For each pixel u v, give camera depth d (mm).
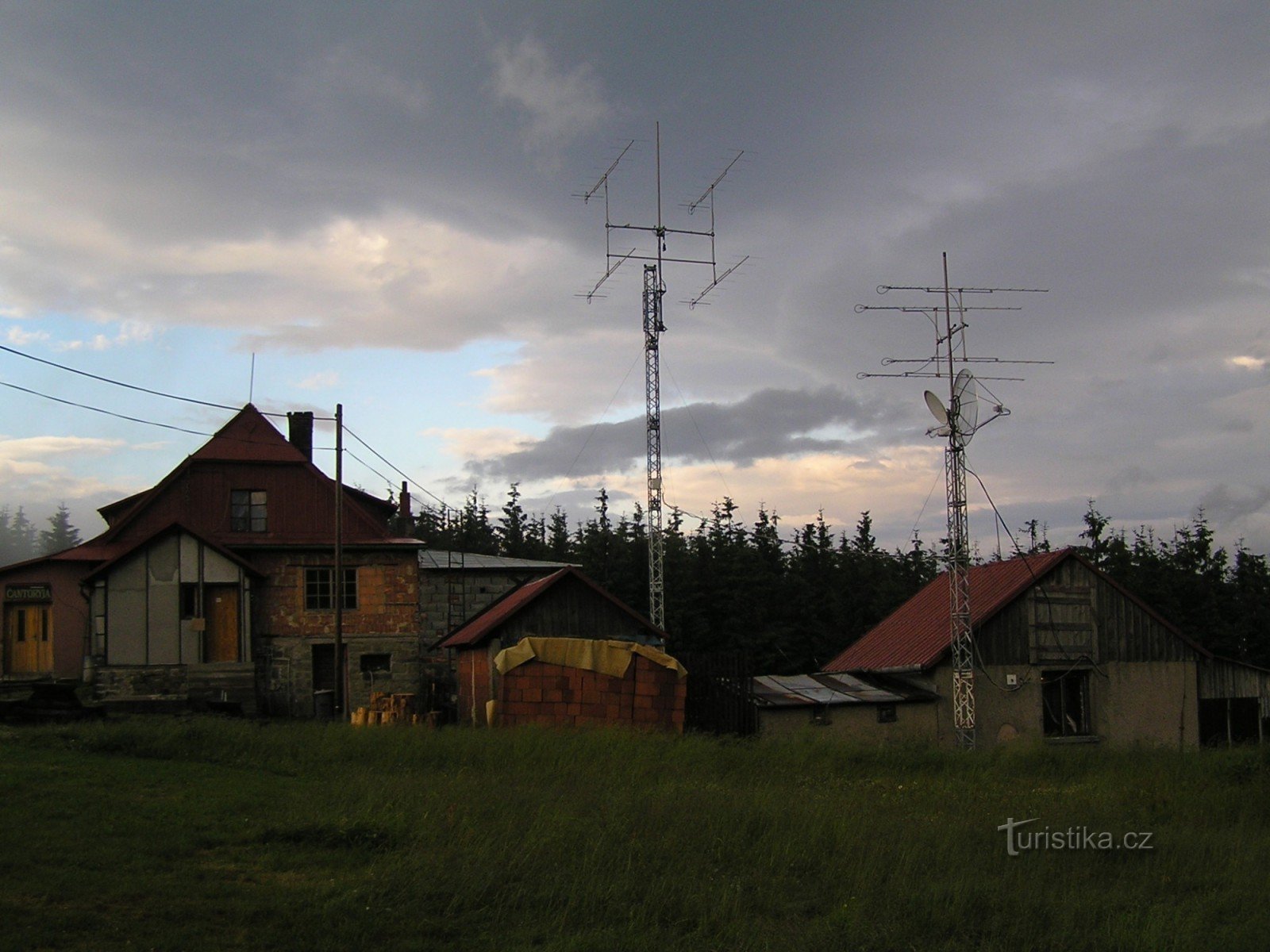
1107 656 30625
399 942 8305
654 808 13047
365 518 36500
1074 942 9188
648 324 39125
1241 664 32250
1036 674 29766
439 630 37188
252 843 11102
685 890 10031
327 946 8070
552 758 17875
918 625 31828
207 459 35594
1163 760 21688
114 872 9656
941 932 9336
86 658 31328
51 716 21312
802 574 63281
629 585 59062
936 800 16281
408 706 31406
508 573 38406
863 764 20797
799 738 24031
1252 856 12406
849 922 9297
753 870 10992
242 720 21875
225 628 32156
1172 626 31453
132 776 14438
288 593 34719
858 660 32188
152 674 29938
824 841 12164
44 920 8133
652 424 38719
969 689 26609
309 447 39688
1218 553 56469
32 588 32719
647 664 25984
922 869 11312
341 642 29875
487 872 9914
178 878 9602
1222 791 17203
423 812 12328
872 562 66938
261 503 35875
